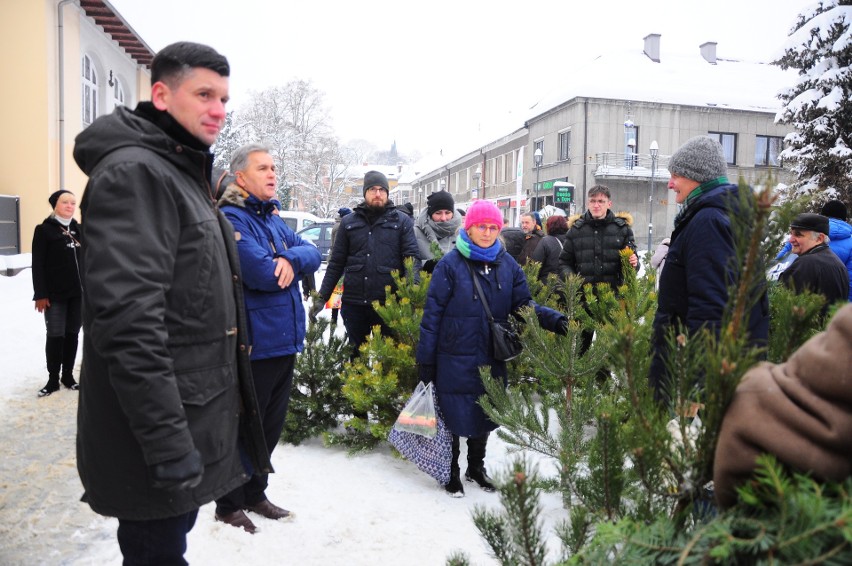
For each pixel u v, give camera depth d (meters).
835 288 4.14
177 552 1.95
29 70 15.45
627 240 5.61
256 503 3.26
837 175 17.94
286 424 4.45
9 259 13.62
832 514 0.86
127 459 1.81
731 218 1.28
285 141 44.91
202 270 1.90
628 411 2.20
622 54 37.19
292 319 3.31
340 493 3.62
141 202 1.75
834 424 0.92
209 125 1.99
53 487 3.67
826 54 18.70
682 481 1.30
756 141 35.34
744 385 1.08
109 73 19.42
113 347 1.64
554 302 5.32
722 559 0.99
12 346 7.80
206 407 1.92
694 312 2.40
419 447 3.68
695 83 36.12
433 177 64.69
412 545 2.99
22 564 2.77
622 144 33.44
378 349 4.30
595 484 1.74
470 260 3.72
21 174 15.57
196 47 1.94
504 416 3.31
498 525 1.54
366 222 5.01
